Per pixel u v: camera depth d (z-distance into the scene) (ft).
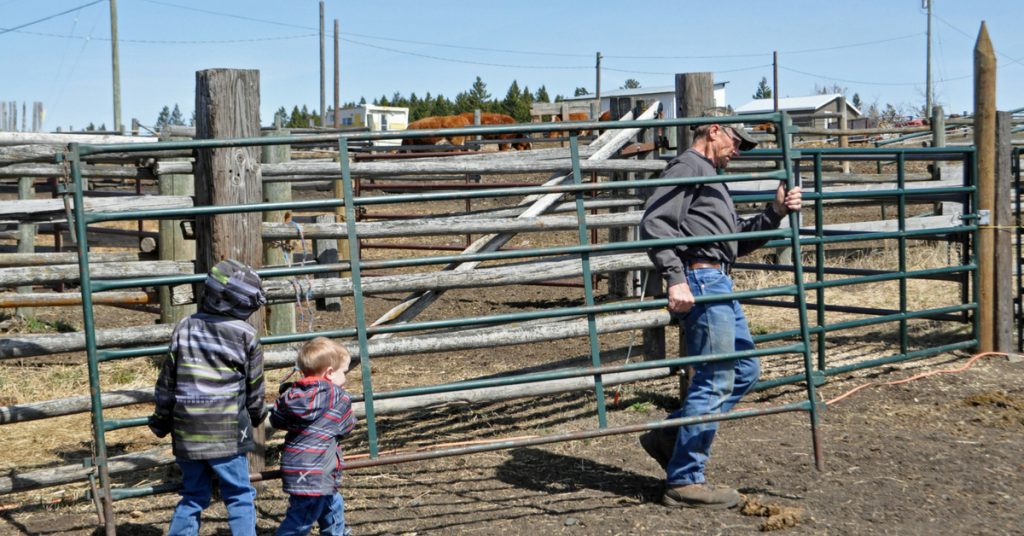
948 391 22.15
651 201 14.69
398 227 17.30
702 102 20.65
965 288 25.85
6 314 32.96
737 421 19.86
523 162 20.08
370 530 14.24
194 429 12.23
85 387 23.35
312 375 12.95
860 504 14.85
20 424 20.54
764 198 22.45
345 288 16.46
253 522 12.78
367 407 14.12
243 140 13.64
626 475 16.56
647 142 27.02
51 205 21.07
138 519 14.84
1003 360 25.16
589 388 19.43
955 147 24.58
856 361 25.11
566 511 14.85
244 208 13.48
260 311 15.97
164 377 12.52
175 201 18.38
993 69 24.77
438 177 37.55
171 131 33.68
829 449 17.70
